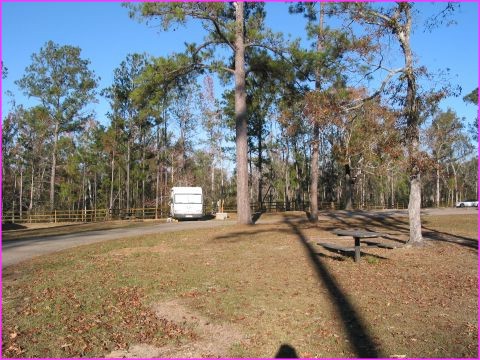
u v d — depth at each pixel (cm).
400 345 520
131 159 4734
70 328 593
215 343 539
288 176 5803
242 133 2419
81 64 4444
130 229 2445
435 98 1267
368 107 1342
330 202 5206
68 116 4503
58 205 5178
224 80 2598
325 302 705
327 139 3148
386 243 1398
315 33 2134
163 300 734
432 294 750
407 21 1312
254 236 1752
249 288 814
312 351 508
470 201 6203
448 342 528
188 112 4456
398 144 1299
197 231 2083
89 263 1131
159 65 2222
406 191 7762
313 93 1477
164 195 4947
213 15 2130
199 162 5125
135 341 548
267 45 2275
